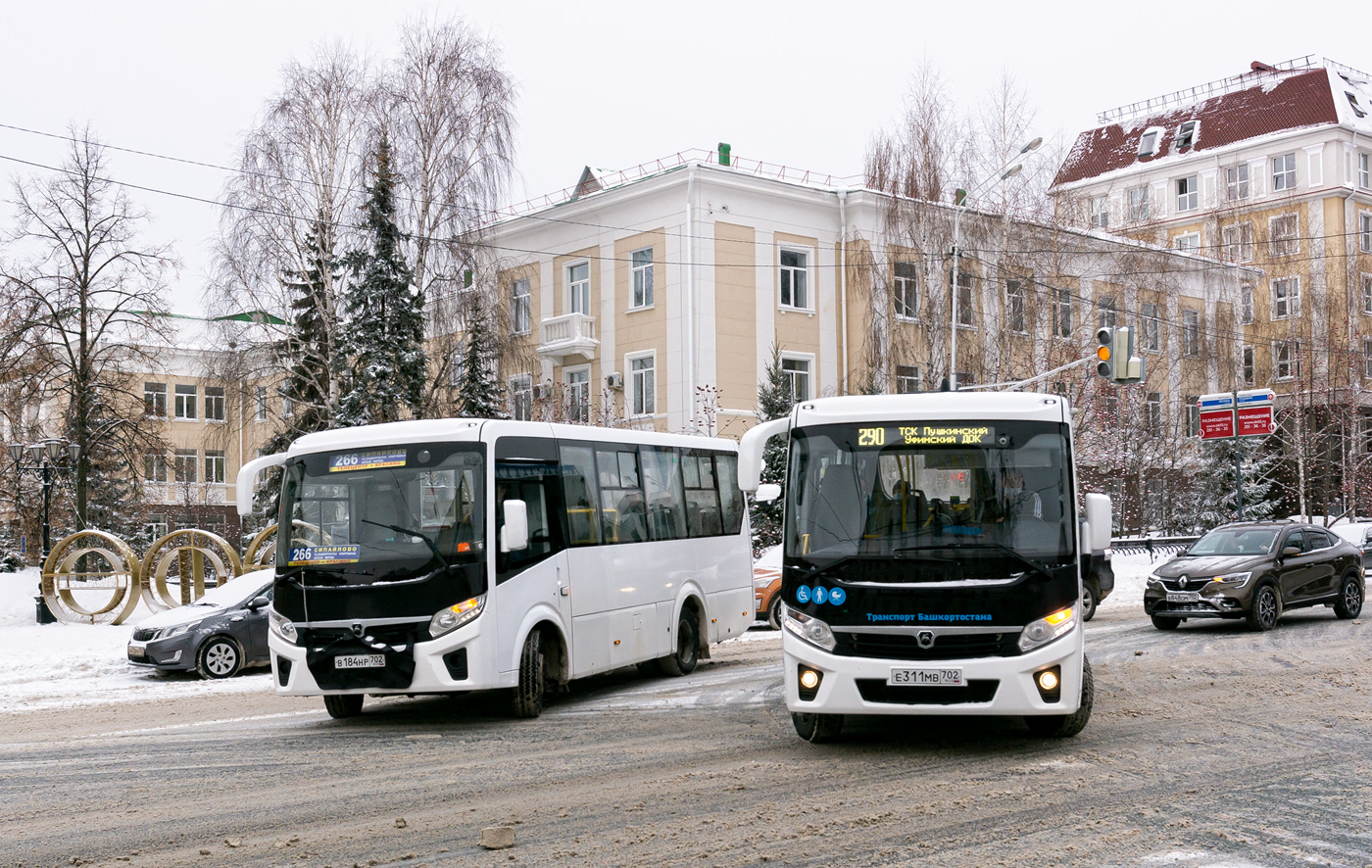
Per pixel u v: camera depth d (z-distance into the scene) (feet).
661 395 129.29
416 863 22.29
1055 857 21.72
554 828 24.73
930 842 22.99
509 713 42.65
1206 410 124.26
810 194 134.00
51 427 132.16
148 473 130.72
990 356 130.21
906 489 31.78
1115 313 148.77
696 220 126.62
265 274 107.34
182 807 27.71
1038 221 131.95
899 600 30.76
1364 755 31.32
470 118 110.73
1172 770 29.53
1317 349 186.70
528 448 42.55
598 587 45.70
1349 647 56.44
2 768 33.50
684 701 43.88
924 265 129.39
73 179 117.60
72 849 24.06
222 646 57.00
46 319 115.34
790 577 31.96
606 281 136.26
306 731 39.70
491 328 113.50
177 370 182.91
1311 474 176.76
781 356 131.54
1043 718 34.01
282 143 108.37
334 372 108.68
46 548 86.43
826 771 30.04
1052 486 31.53
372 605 38.86
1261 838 22.99
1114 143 252.01
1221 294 170.71
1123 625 71.10
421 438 40.34
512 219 145.59
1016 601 30.45
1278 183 224.74
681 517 53.42
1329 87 223.10
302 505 40.57
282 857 22.98
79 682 56.39
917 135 131.44
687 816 25.45
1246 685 44.91
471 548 39.17
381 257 108.27
